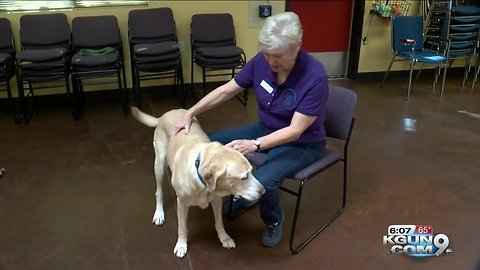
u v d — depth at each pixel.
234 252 1.87
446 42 4.18
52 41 3.64
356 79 4.80
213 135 1.99
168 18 3.86
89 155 2.82
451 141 3.04
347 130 1.90
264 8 4.23
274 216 1.85
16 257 1.83
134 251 1.87
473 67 4.94
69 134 3.19
